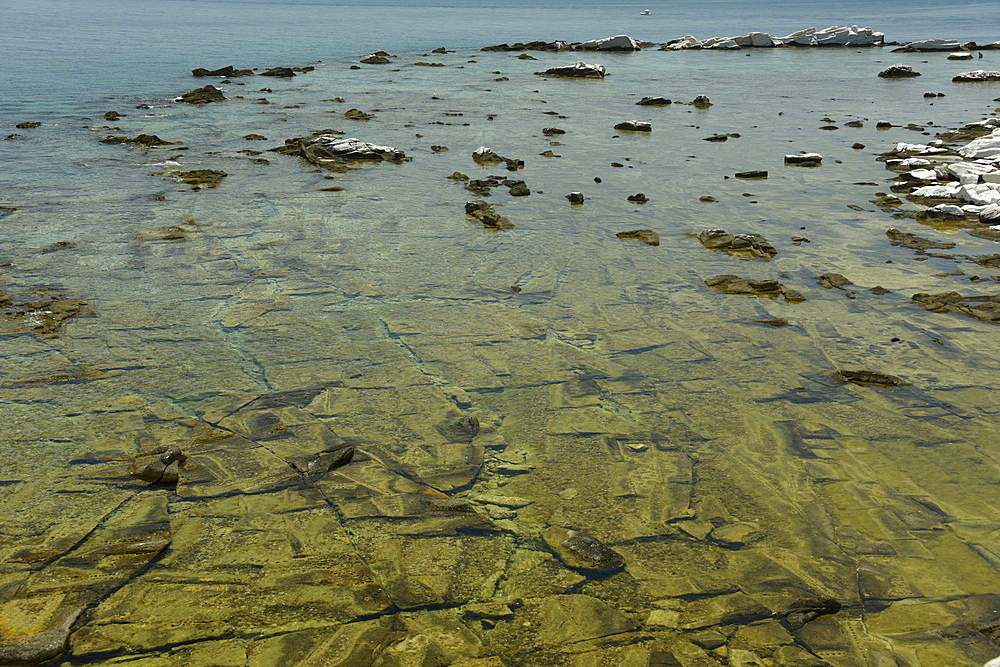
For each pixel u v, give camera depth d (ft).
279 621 14.69
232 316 29.25
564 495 19.07
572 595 15.69
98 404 22.58
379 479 19.39
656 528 17.89
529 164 59.16
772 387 25.00
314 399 23.36
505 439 21.56
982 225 43.86
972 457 21.04
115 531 17.07
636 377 25.48
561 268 35.94
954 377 25.77
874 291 33.58
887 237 41.75
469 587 15.80
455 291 32.68
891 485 19.76
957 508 18.84
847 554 17.15
